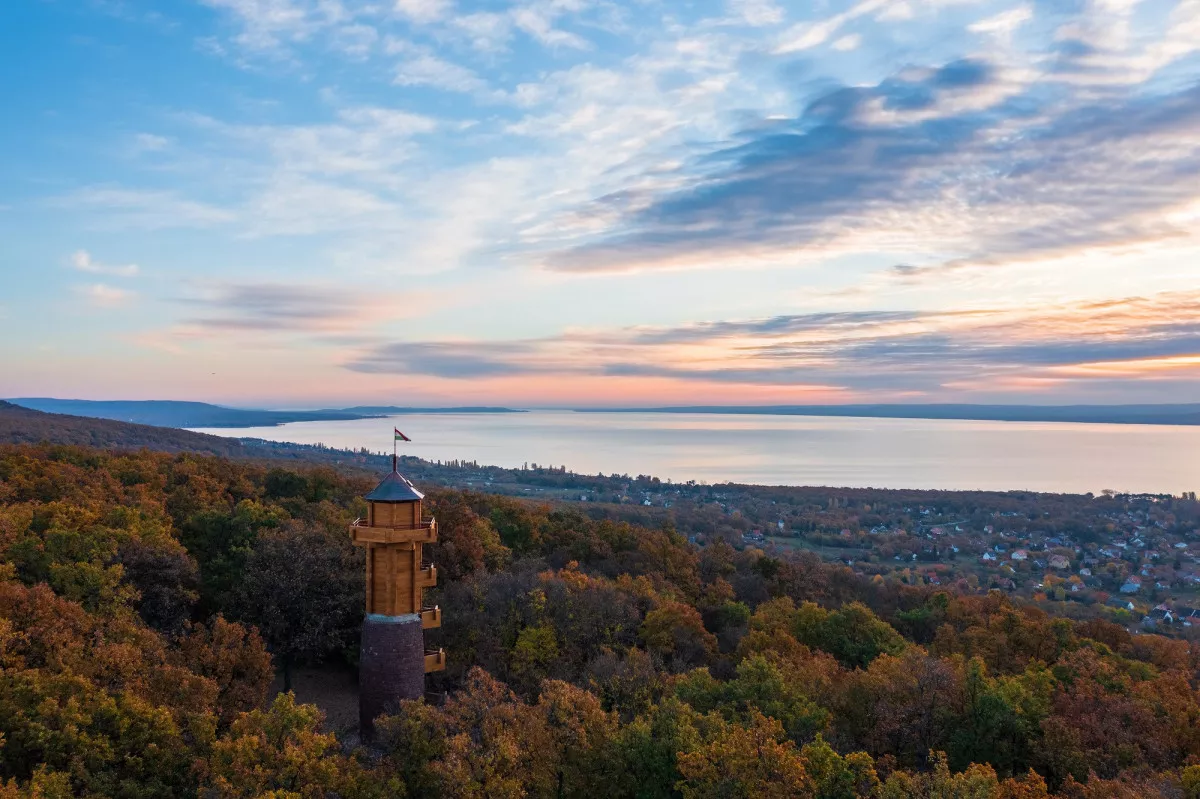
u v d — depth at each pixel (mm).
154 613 40906
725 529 185125
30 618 30625
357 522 29812
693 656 52125
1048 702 39125
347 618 47094
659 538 89438
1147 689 39344
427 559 53406
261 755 24078
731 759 26156
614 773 28359
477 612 46031
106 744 24828
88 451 80750
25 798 20516
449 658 43656
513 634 46062
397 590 29234
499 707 28891
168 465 75500
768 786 25516
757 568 92125
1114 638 64812
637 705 36469
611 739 28938
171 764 25750
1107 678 42812
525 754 26719
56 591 36844
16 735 24297
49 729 24359
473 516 65125
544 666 44469
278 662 47594
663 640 50781
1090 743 34750
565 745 28250
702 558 90500
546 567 65250
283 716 26234
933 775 28672
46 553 38688
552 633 45406
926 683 37250
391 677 29031
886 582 119500
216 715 30953
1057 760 33875
